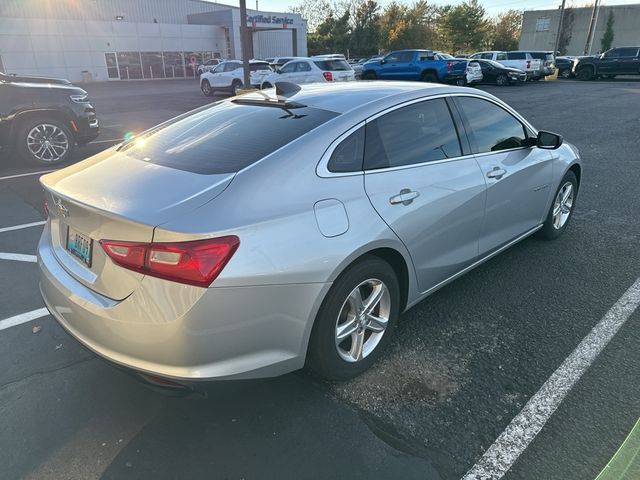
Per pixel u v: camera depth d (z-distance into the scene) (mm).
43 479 2127
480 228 3395
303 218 2244
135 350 2053
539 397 2576
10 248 4711
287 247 2154
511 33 68000
